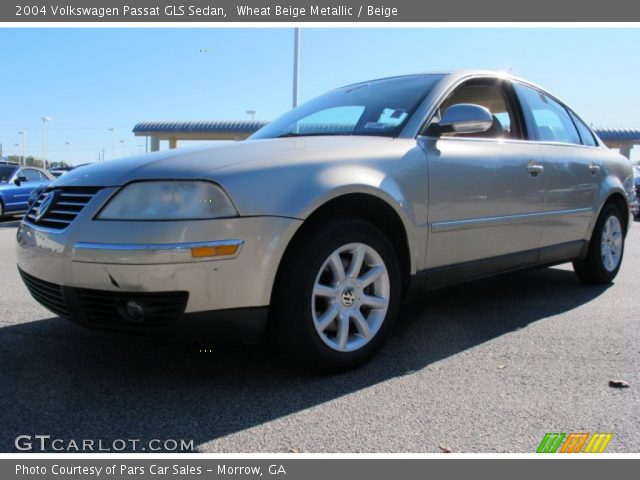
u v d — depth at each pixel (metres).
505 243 3.43
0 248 7.05
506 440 2.03
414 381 2.54
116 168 2.43
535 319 3.57
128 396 2.38
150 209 2.24
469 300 4.09
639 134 23.31
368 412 2.23
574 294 4.28
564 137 4.20
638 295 4.25
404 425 2.13
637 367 2.72
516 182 3.44
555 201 3.81
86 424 2.13
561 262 4.13
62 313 2.47
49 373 2.62
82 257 2.26
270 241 2.30
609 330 3.32
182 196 2.24
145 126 23.55
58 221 2.42
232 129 23.17
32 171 13.30
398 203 2.71
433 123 3.03
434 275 3.01
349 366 2.64
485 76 3.60
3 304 3.85
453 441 2.02
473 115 2.87
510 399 2.36
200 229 2.20
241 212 2.26
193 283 2.20
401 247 2.89
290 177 2.41
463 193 3.08
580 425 2.13
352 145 2.73
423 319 3.57
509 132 3.72
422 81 3.42
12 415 2.20
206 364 2.74
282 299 2.40
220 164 2.35
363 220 2.65
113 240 2.22
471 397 2.37
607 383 2.52
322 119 3.44
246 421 2.16
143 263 2.17
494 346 3.03
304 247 2.41
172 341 2.30
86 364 2.74
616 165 4.62
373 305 2.73
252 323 2.32
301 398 2.36
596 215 4.31
